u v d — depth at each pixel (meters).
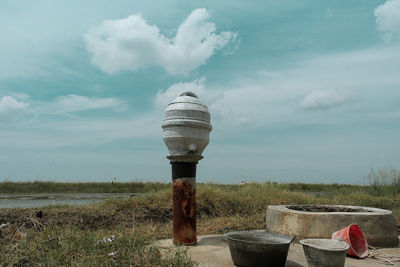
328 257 3.64
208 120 5.19
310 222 5.36
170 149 5.12
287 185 14.45
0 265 3.68
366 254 4.66
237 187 11.34
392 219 5.52
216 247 4.95
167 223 7.29
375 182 12.13
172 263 3.76
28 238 4.75
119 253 3.88
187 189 5.09
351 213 5.39
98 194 15.59
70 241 4.32
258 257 3.83
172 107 5.04
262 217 7.45
